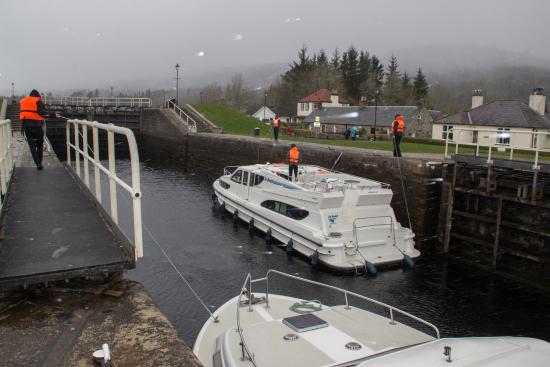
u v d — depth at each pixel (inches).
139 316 135.4
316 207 609.9
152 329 128.3
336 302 493.4
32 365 110.2
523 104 1573.6
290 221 643.5
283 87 4015.8
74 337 123.2
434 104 3929.6
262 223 714.2
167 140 1683.1
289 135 1815.9
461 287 545.0
